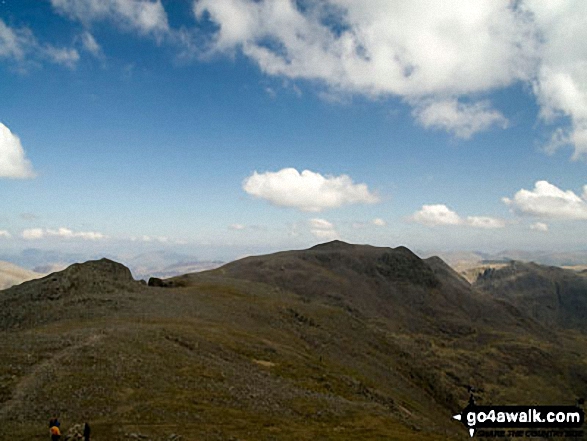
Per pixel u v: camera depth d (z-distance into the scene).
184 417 36.94
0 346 51.00
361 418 50.62
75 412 35.00
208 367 54.72
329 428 43.72
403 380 113.81
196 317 94.31
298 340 103.94
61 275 109.38
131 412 36.25
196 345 65.31
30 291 102.44
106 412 35.78
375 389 83.56
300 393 56.22
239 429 36.47
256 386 52.84
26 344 52.62
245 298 133.62
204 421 36.94
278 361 73.88
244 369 61.09
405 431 48.47
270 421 41.09
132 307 93.00
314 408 50.38
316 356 93.81
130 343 56.56
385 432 45.78
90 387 40.41
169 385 45.09
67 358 47.25
